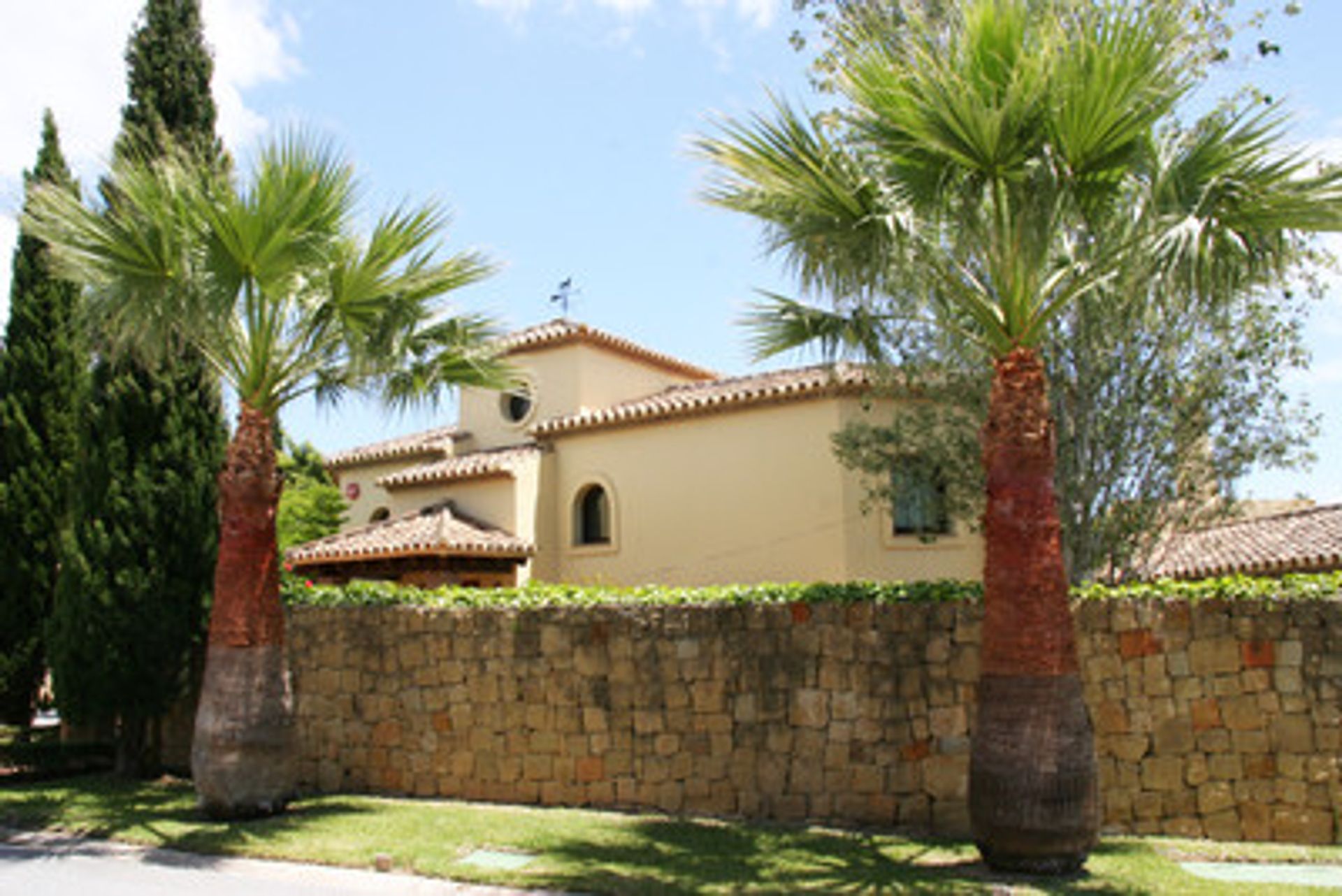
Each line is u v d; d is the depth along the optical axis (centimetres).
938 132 766
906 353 1310
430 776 1207
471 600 1229
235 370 1101
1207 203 793
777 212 882
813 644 1059
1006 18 761
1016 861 793
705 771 1081
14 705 1559
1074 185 804
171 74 1417
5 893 806
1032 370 837
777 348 1133
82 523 1298
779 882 791
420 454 2316
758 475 1806
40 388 1627
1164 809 948
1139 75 743
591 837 958
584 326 2180
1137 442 1245
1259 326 1234
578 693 1147
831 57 1145
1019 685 801
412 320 1084
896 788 1009
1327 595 937
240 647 1054
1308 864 841
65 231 983
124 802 1147
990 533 835
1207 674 955
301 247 992
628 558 1945
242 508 1073
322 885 821
